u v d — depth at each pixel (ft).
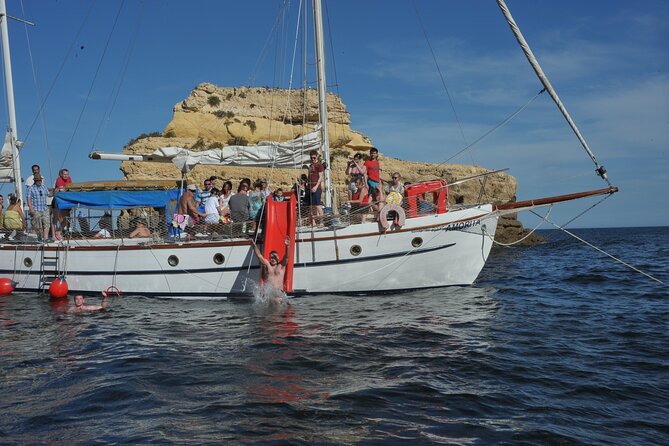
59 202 45.42
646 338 30.19
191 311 39.32
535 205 43.75
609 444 16.70
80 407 19.69
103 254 46.14
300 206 43.88
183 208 45.57
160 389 21.57
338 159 148.77
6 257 49.88
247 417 18.45
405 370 23.82
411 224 42.70
